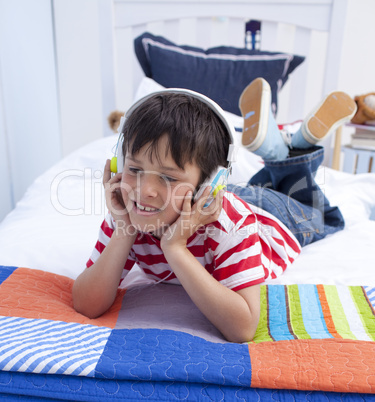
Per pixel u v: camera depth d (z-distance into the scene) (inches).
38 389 21.1
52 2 82.9
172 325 28.4
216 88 71.5
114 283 29.3
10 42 70.8
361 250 40.4
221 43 84.5
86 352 22.7
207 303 26.7
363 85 90.2
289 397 21.0
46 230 42.6
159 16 79.4
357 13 85.4
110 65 81.0
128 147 25.4
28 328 24.8
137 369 21.4
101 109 89.4
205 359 22.5
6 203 70.6
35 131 80.9
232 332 26.8
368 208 55.7
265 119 40.4
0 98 67.9
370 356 22.9
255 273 28.5
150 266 33.1
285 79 75.3
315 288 32.6
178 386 21.4
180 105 25.5
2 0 67.9
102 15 78.7
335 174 61.2
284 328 28.7
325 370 21.6
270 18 78.9
